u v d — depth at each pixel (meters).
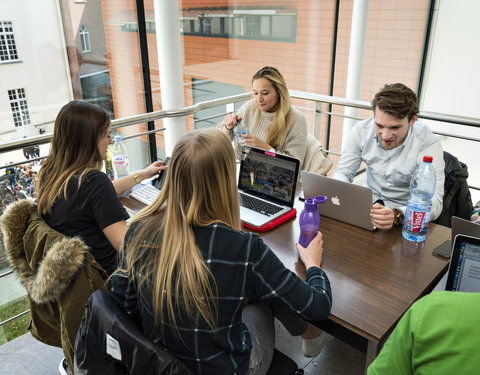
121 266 1.12
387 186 2.07
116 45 3.43
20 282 1.44
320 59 4.58
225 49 4.03
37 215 1.48
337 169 2.19
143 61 3.54
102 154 1.59
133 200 1.96
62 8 3.19
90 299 1.10
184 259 0.99
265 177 1.84
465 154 5.11
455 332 0.60
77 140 1.50
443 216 1.91
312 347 1.97
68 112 1.50
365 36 4.18
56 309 1.44
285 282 1.08
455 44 4.90
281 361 1.33
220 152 1.05
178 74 3.09
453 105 5.09
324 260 1.46
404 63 5.13
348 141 2.20
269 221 1.69
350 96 4.40
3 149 2.08
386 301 1.25
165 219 1.05
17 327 2.36
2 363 1.94
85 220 1.51
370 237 1.61
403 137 1.93
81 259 1.29
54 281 1.27
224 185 1.06
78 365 1.09
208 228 1.03
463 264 1.12
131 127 3.64
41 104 3.34
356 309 1.21
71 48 3.31
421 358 0.62
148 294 1.02
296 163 1.73
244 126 2.53
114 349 1.02
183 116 2.97
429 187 1.80
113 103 3.59
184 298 0.97
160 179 2.06
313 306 1.11
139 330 1.02
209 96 4.12
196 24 3.78
